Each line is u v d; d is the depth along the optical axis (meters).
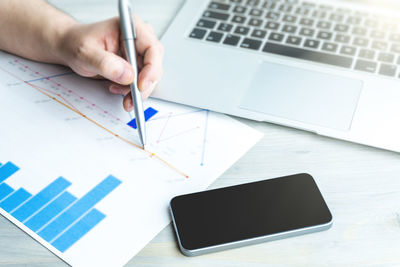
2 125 0.55
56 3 0.74
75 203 0.47
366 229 0.45
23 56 0.64
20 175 0.50
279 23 0.68
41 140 0.53
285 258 0.43
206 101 0.57
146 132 0.55
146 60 0.58
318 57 0.62
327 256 0.43
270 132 0.55
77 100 0.59
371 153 0.52
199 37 0.66
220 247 0.43
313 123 0.54
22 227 0.45
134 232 0.45
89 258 0.43
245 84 0.59
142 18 0.71
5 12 0.63
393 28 0.67
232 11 0.70
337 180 0.49
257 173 0.50
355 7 0.71
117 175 0.50
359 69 0.60
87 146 0.53
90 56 0.55
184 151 0.52
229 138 0.54
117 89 0.59
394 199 0.47
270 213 0.45
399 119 0.54
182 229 0.44
